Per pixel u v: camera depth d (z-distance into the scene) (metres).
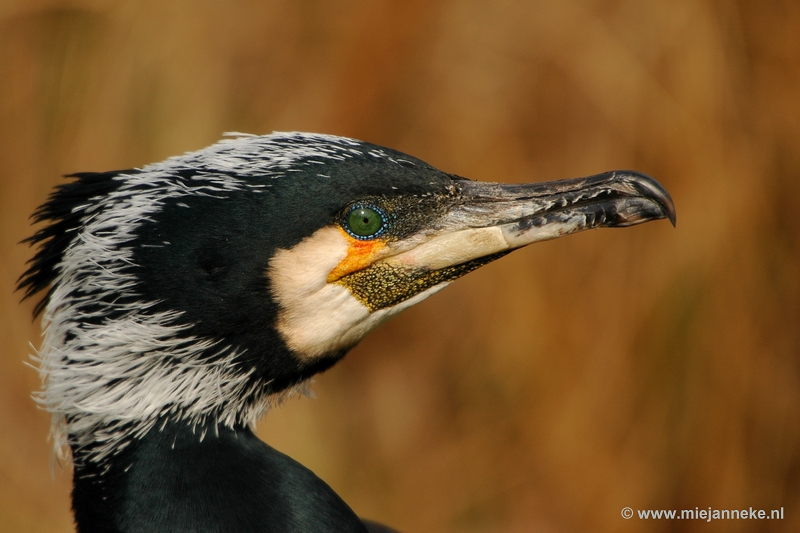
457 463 12.17
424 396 12.65
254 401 5.44
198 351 5.12
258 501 5.07
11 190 12.48
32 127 12.65
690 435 11.24
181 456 5.14
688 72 11.40
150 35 12.67
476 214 5.67
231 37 12.80
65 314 5.16
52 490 11.66
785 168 11.34
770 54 11.41
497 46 12.39
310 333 5.40
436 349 12.64
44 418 12.05
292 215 5.18
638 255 11.38
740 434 11.16
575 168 11.88
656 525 11.29
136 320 5.04
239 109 12.79
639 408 11.38
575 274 11.65
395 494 12.23
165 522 5.00
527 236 5.66
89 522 5.16
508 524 11.77
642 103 11.58
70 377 5.18
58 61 12.78
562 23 12.08
